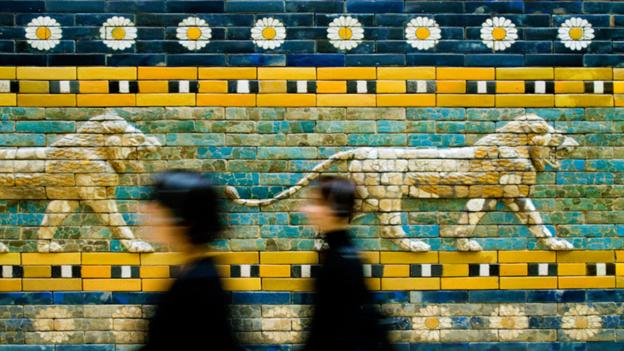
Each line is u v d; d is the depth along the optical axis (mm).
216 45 4191
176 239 2486
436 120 4203
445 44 4219
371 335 2721
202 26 4195
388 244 4191
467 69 4215
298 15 4199
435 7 4227
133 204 4168
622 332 4203
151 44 4180
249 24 4195
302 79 4191
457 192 4199
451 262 4199
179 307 2348
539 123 4215
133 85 4168
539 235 4207
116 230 4160
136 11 4184
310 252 4172
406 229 4195
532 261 4207
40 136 4148
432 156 4199
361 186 4188
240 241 4176
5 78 4141
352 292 2713
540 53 4234
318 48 4199
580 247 4211
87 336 4152
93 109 4164
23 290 4141
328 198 2857
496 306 4195
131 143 4156
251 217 4180
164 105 4172
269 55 4191
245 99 4180
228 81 4180
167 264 4168
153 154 4168
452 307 4195
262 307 4168
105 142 4156
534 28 4238
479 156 4203
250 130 4180
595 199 4223
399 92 4199
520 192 4207
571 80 4230
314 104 4188
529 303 4199
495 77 4219
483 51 4227
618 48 4227
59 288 4145
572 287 4207
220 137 4172
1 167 4137
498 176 4199
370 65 4203
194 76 4172
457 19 4227
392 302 4188
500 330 4195
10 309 4137
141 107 4172
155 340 2342
